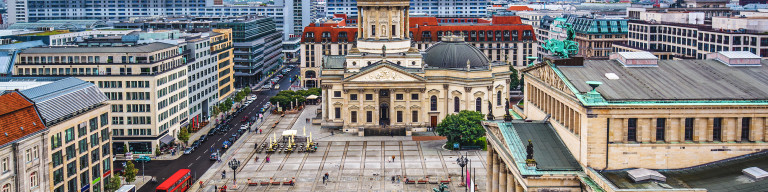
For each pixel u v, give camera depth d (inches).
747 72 4618.6
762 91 4158.5
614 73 4520.2
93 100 6865.2
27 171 5585.6
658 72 4559.5
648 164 3976.4
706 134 4001.0
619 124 3934.5
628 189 3570.4
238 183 7495.1
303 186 7342.5
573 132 4175.7
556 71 4500.5
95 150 6855.3
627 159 3959.2
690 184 3774.6
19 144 5438.0
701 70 4653.1
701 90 4158.5
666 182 3801.7
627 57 4709.6
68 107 6363.2
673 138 3993.6
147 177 7829.7
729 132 4018.2
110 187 6845.5
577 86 4180.6
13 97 5733.3
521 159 4126.5
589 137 3919.8
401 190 7135.8
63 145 6195.9
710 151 4005.9
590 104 3865.7
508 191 4537.4
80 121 6505.9
